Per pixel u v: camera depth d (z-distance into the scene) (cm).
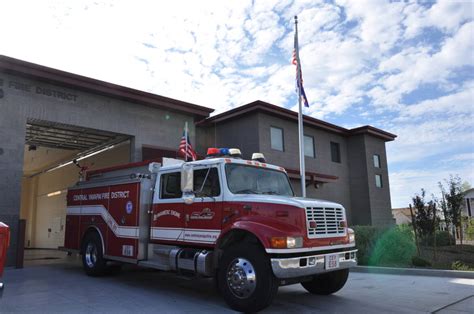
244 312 615
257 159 802
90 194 1013
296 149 2045
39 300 698
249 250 614
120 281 900
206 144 2042
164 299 712
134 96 1432
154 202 825
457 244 1867
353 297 743
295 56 1536
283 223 617
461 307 660
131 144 1470
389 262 1191
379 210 2458
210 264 684
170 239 771
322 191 2228
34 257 1540
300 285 866
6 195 1136
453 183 1642
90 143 1672
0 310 626
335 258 659
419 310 641
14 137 1175
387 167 2614
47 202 2377
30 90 1228
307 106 1535
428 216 1327
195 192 735
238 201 671
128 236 854
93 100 1368
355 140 2494
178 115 1599
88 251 981
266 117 1900
